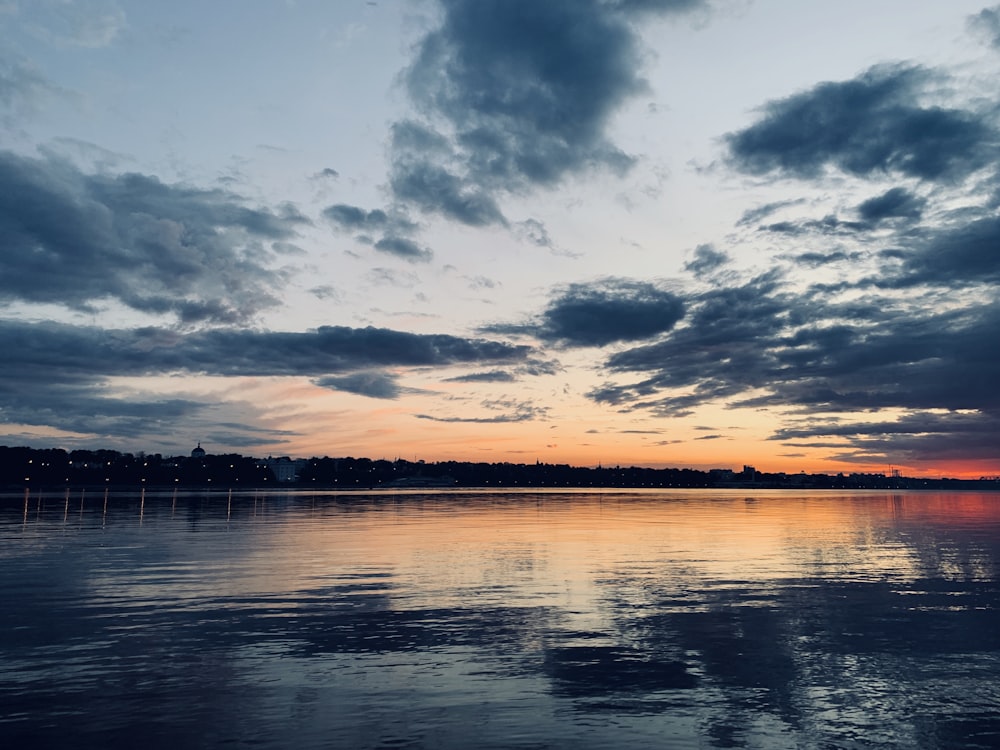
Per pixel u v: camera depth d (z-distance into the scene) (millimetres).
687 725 11438
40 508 85188
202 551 35562
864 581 25781
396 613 19922
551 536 45000
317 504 108438
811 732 11172
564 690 13180
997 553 35344
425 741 10742
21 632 17688
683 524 58438
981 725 11492
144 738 10852
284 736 10938
